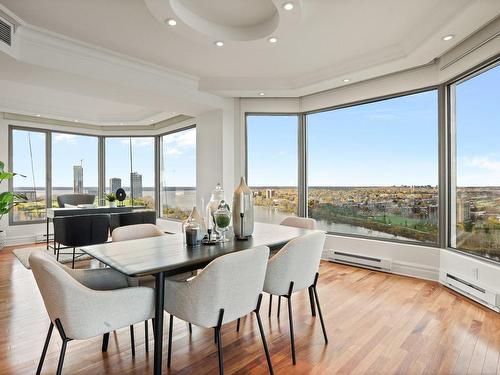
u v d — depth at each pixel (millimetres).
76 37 3090
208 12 2725
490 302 2697
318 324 2477
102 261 1742
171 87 4086
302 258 2027
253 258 1685
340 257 4266
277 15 2699
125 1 2459
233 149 4918
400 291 3203
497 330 2355
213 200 2432
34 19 2746
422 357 2004
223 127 4785
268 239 2330
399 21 2799
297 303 2916
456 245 3400
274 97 4840
